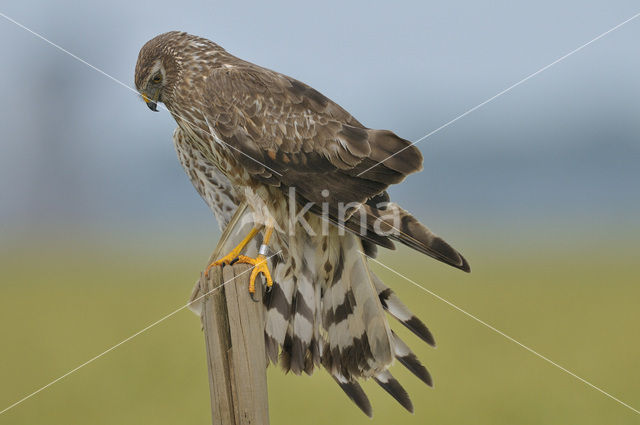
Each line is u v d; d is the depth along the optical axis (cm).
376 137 737
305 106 760
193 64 784
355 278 751
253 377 619
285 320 754
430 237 685
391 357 734
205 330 635
